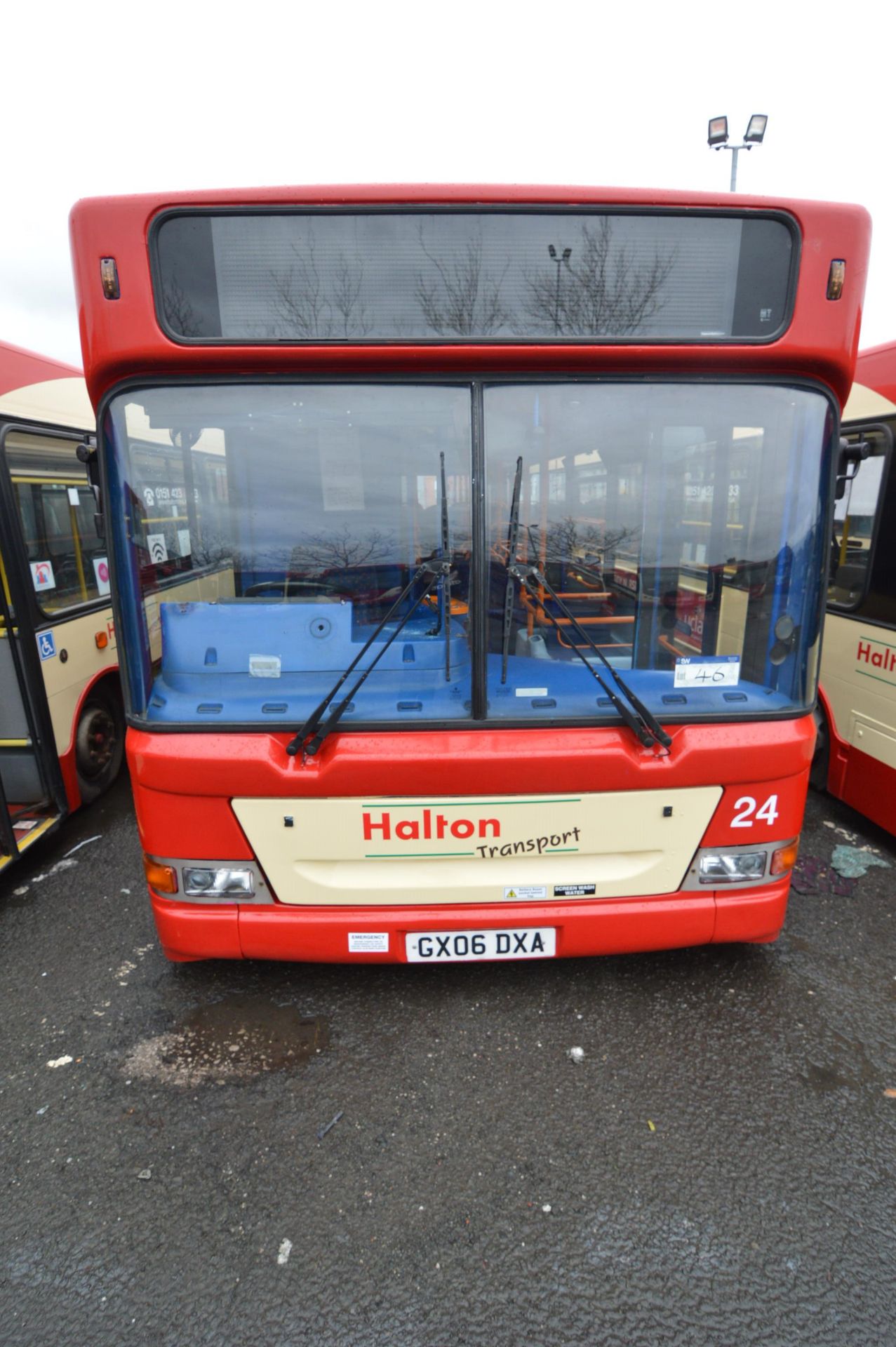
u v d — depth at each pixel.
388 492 2.62
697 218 2.47
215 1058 2.95
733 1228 2.25
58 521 4.95
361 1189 2.38
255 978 3.43
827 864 4.40
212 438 2.58
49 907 4.10
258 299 2.44
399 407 2.56
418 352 2.46
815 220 2.48
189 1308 2.04
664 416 2.62
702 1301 2.05
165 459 2.60
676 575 2.72
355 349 2.45
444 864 2.78
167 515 2.65
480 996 3.28
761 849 2.88
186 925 2.85
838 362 2.58
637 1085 2.79
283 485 2.62
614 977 3.38
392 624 2.69
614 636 2.74
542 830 2.74
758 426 2.65
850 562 4.69
